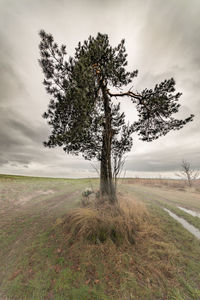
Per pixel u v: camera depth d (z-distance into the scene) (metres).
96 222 3.09
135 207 4.40
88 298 1.65
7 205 6.32
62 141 3.77
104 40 4.33
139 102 5.86
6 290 1.76
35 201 7.27
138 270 2.06
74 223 3.37
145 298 1.64
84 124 3.37
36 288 1.78
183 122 5.54
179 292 1.69
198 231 3.45
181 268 2.08
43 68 4.86
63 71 4.81
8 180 15.55
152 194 9.48
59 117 4.44
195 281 1.84
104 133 4.89
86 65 3.52
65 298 1.65
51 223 3.92
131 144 5.54
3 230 3.52
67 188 12.68
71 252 2.51
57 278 1.93
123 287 1.78
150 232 3.22
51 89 5.05
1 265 2.23
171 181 21.50
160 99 4.95
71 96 3.38
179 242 2.83
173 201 7.11
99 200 4.70
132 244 2.74
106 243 2.70
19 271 2.08
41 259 2.34
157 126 6.17
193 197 8.64
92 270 2.07
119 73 4.72
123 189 11.55
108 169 4.70
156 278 1.91
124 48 4.84
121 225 3.01
